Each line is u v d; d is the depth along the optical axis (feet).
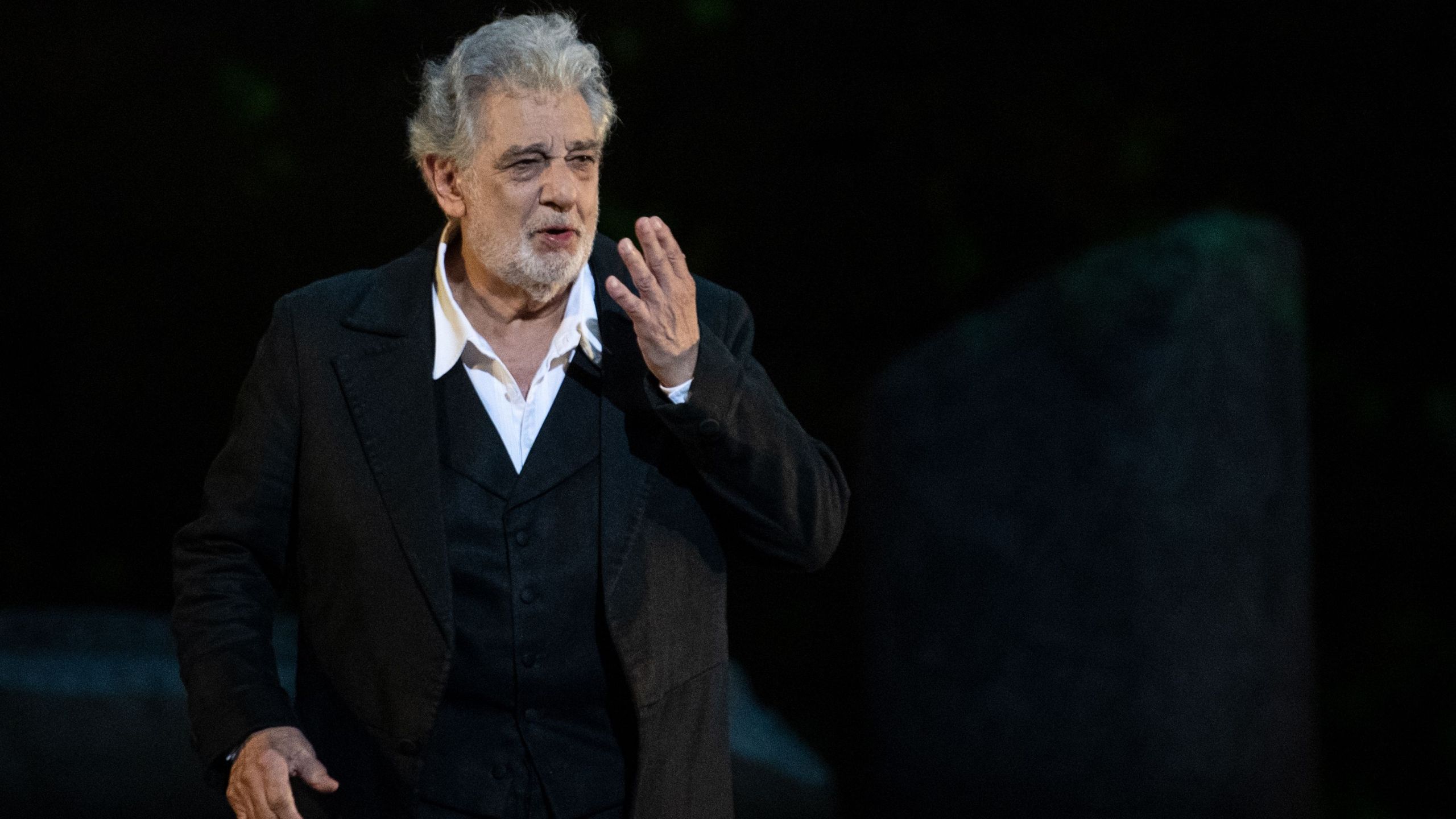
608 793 26.40
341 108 83.76
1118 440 58.80
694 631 26.63
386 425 26.37
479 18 83.20
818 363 91.97
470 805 26.16
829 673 87.71
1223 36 89.76
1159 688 57.72
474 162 26.03
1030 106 89.86
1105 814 57.93
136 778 54.03
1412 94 90.84
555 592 26.20
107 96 82.94
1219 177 91.81
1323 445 93.09
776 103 89.61
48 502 87.30
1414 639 90.22
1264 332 59.88
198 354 87.76
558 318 27.53
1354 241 92.94
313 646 26.78
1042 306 61.11
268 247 86.02
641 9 85.46
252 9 82.84
